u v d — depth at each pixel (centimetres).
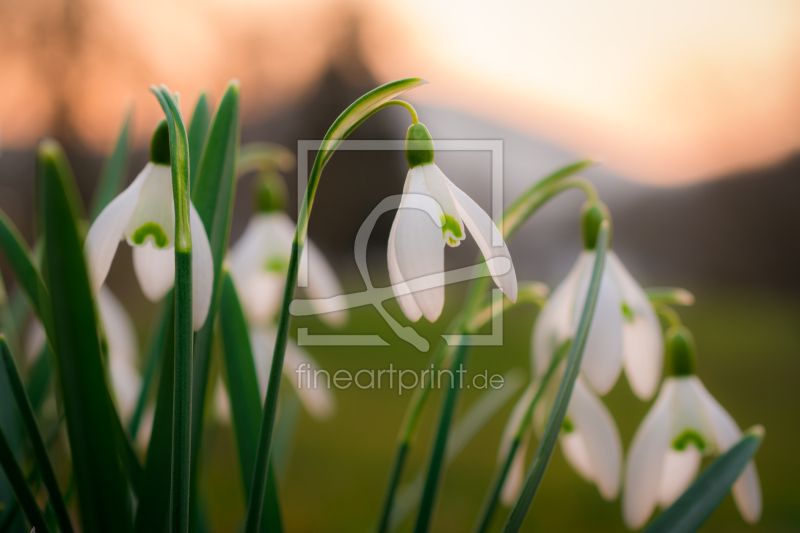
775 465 68
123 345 34
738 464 29
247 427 30
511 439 32
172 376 28
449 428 31
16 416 32
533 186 30
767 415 87
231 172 29
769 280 203
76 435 28
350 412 86
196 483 29
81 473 28
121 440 29
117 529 28
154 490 28
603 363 30
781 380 107
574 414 31
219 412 34
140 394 31
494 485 31
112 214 28
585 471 32
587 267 31
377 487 59
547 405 31
